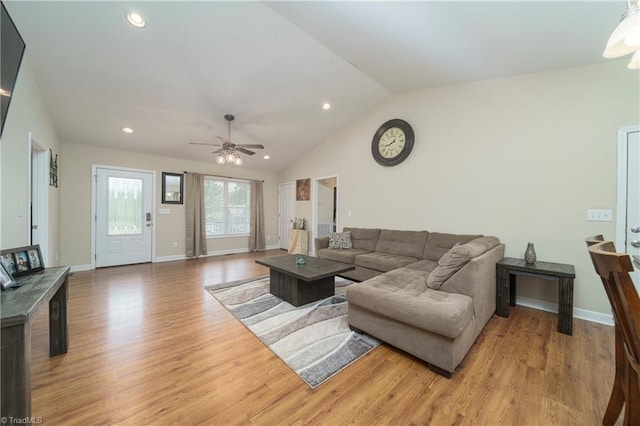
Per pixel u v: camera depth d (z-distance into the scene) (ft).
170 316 8.57
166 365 5.90
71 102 11.21
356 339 7.08
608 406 4.17
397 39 8.54
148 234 17.25
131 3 7.29
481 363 6.03
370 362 6.07
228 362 6.03
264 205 23.18
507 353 6.44
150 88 10.94
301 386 5.24
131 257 16.65
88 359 6.09
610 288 3.19
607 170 8.25
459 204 11.53
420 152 12.92
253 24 8.30
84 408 4.59
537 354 6.40
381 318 6.68
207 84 11.07
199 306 9.46
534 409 4.64
